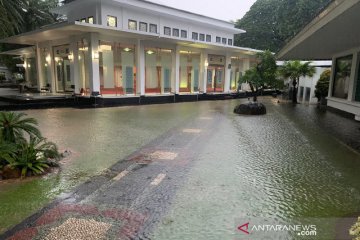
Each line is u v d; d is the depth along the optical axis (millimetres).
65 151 6176
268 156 6121
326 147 6988
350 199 3965
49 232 3041
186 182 4523
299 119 11945
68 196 3975
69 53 17234
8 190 4160
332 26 7617
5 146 4793
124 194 4047
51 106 14641
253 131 9086
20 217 3379
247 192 4152
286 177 4816
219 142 7441
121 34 15719
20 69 32906
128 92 17500
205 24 23578
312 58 19047
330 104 16141
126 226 3174
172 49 19891
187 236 2992
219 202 3809
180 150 6547
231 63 26203
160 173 4941
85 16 18078
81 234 3000
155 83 19109
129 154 6145
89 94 15859
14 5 18406
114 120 10945
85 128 9148
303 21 28922
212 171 5074
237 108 13859
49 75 19688
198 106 17344
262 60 19406
